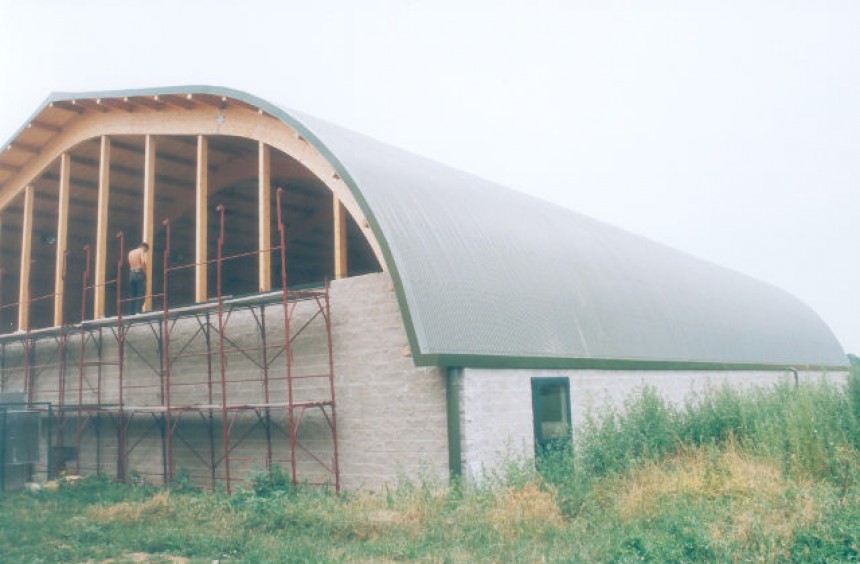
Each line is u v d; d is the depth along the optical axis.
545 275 19.58
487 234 18.83
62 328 21.50
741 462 13.61
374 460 15.76
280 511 13.19
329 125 19.67
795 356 34.06
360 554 10.24
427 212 17.41
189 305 18.91
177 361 19.75
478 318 15.79
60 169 25.08
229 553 10.95
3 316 31.78
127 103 21.53
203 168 20.39
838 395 18.58
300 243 30.50
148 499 16.45
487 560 9.55
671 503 11.53
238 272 33.28
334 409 16.28
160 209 27.89
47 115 23.27
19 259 30.17
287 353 15.93
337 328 16.72
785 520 10.29
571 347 18.12
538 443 16.14
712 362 25.62
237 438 18.14
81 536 12.35
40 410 20.27
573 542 10.08
